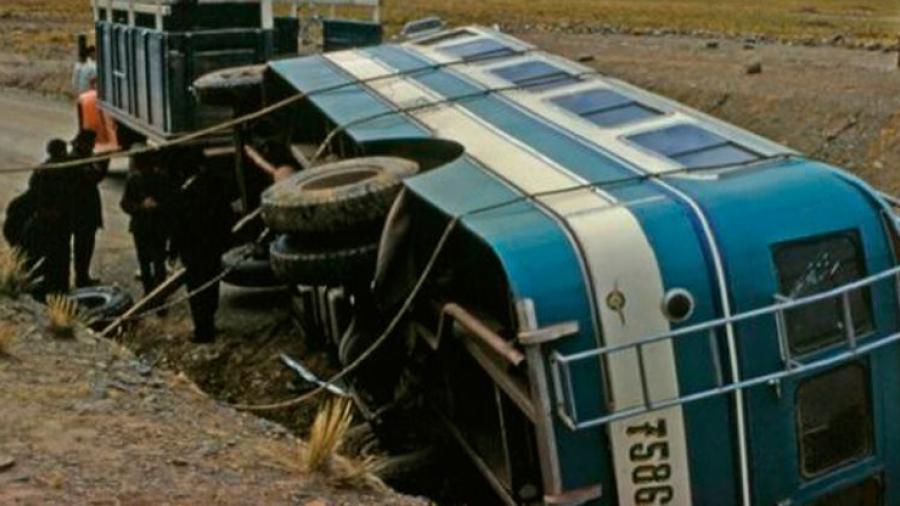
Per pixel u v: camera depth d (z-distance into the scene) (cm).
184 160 1361
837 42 3462
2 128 2527
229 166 1383
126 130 1806
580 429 590
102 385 734
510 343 636
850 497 670
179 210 1205
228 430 695
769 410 628
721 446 621
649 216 632
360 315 833
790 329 637
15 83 3319
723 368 615
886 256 663
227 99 1306
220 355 1202
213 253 1220
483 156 795
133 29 1623
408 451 842
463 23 4916
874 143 1888
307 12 2002
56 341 819
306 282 801
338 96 1045
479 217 666
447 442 806
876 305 661
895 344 674
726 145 752
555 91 941
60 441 618
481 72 1040
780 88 2244
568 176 718
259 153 1270
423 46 1205
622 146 775
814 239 644
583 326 603
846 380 657
